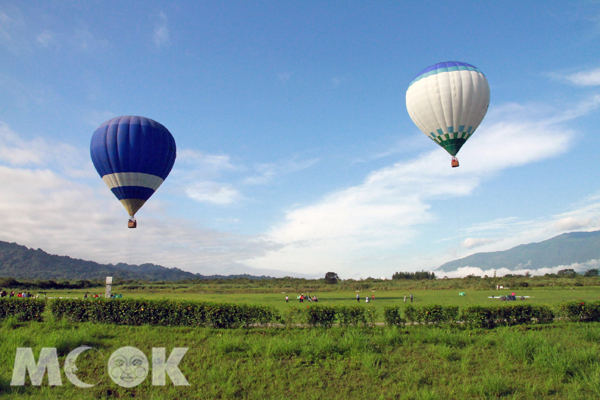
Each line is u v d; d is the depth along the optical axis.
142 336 17.58
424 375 12.91
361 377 12.86
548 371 12.91
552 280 96.31
